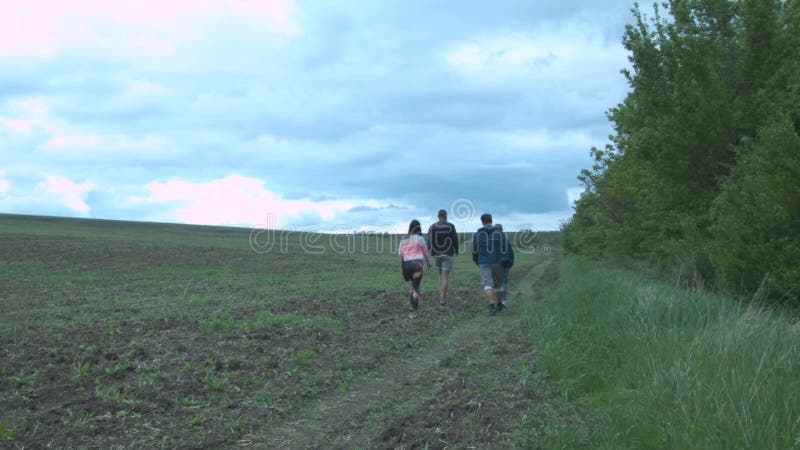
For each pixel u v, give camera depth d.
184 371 6.20
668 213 12.44
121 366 6.21
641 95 12.03
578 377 5.50
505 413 4.77
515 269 25.08
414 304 11.23
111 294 14.33
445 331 9.27
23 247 28.48
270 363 6.72
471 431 4.41
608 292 10.30
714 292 9.30
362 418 4.95
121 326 8.73
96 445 4.23
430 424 4.59
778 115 9.61
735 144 10.39
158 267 23.30
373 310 11.25
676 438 3.50
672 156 10.95
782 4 11.27
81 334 8.02
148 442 4.33
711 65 10.65
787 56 10.60
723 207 8.43
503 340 7.96
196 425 4.71
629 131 15.71
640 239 15.24
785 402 3.63
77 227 55.69
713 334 5.45
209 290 15.31
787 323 5.92
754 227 7.71
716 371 4.43
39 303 12.55
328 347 7.80
